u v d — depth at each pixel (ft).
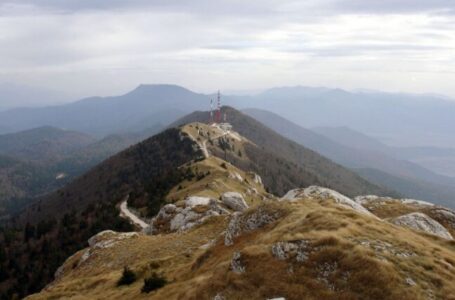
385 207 257.34
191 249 200.85
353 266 94.43
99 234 298.76
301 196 193.77
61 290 182.70
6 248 631.97
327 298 89.04
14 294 465.88
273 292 94.84
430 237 149.48
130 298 141.18
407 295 85.81
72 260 281.13
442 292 89.51
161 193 586.45
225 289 101.81
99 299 154.10
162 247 225.56
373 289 88.22
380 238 112.27
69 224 617.21
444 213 238.89
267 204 155.33
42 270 496.23
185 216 317.83
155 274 144.36
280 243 108.06
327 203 154.51
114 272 197.77
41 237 633.61
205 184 533.96
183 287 124.06
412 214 194.49
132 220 538.06
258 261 105.40
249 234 145.48
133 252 231.50
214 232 233.76
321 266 98.02
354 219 127.24
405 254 104.12
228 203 344.28
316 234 109.19
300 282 95.20
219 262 132.98
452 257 112.27
